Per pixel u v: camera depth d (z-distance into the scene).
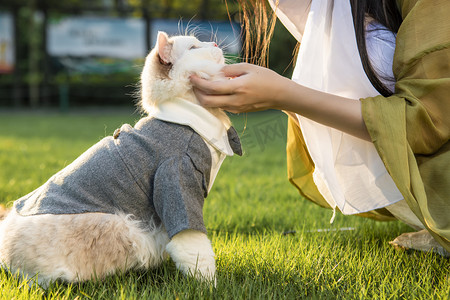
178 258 2.07
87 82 19.42
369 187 2.29
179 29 2.71
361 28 2.22
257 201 4.12
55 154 6.97
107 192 2.10
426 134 2.03
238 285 2.16
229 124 2.33
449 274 2.27
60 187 2.15
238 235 3.06
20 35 20.05
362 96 2.25
